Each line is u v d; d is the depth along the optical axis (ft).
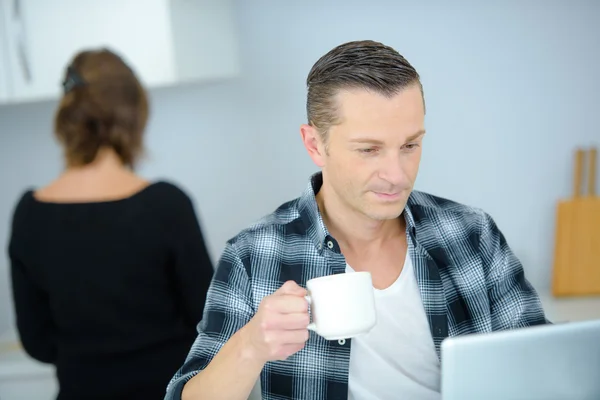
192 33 6.65
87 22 6.38
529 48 7.14
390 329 3.70
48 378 6.73
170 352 4.98
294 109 7.47
